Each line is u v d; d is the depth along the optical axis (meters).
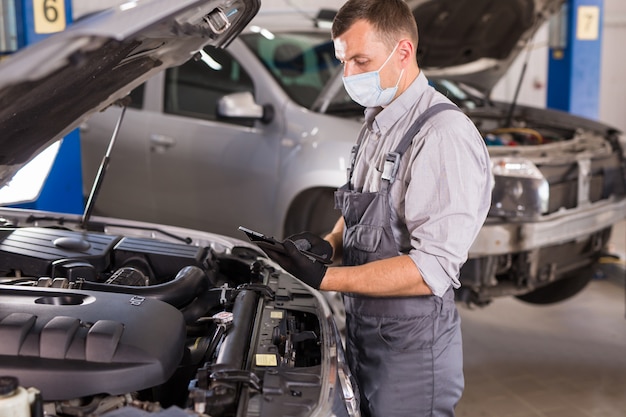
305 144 3.62
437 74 4.32
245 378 1.34
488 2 3.63
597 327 4.14
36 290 1.55
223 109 3.68
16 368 1.29
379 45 1.62
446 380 1.78
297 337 1.62
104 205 4.37
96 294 1.55
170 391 1.55
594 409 3.19
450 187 1.59
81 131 4.33
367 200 1.72
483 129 4.23
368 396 1.82
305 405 1.32
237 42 3.98
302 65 3.99
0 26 3.18
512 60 4.32
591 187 3.57
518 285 3.37
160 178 4.16
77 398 1.31
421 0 3.33
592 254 3.73
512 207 3.14
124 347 1.35
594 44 5.60
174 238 2.40
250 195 3.86
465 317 4.28
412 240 1.64
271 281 2.03
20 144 1.47
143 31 1.18
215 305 1.83
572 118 4.41
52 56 1.06
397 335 1.74
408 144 1.67
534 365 3.64
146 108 4.19
